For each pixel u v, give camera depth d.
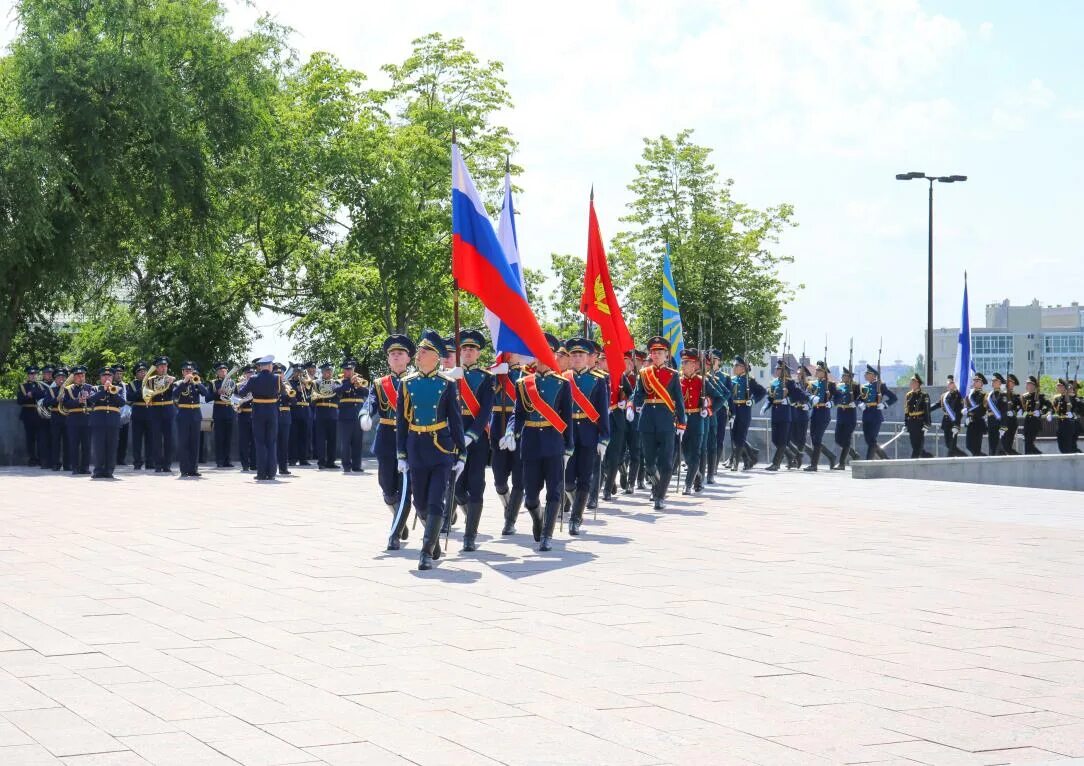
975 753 6.52
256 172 40.75
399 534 14.13
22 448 32.16
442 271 45.53
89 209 35.84
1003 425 32.56
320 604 10.68
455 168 14.53
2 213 32.56
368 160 43.41
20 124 33.81
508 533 15.85
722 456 32.94
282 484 24.50
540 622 9.91
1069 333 172.75
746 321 49.03
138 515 17.97
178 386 26.56
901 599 11.05
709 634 9.48
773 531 16.19
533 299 48.75
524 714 7.18
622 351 20.09
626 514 18.41
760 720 7.11
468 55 47.69
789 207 50.44
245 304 47.12
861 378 35.25
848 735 6.82
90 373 42.59
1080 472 26.62
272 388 25.59
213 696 7.54
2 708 7.24
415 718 7.08
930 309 41.38
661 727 6.94
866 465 25.30
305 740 6.62
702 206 48.81
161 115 35.44
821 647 9.05
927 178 41.28
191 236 38.94
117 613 10.22
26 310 38.41
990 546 14.70
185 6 37.56
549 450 14.42
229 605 10.60
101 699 7.46
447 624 9.82
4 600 10.80
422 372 13.07
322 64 44.25
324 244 48.72
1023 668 8.44
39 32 34.25
